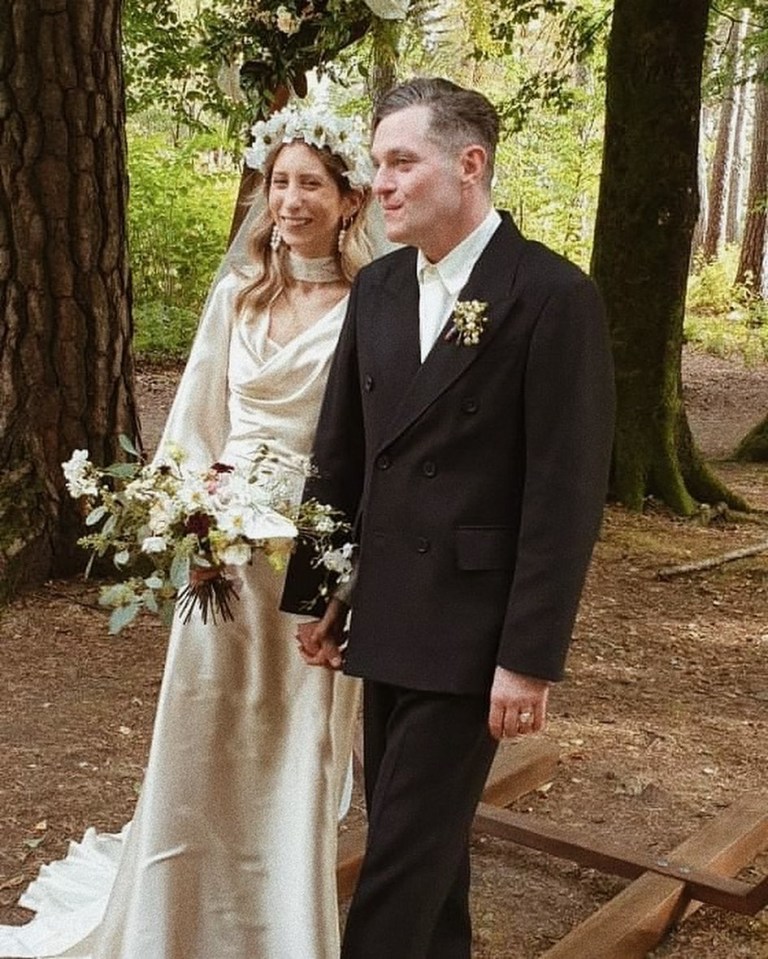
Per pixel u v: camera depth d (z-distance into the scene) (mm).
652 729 5062
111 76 5949
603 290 8992
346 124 2764
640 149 8828
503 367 2336
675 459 8953
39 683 5066
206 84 11320
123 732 4645
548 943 3361
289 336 2861
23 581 5922
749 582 7379
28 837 3795
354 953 2457
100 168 5961
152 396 12711
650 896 3350
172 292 15969
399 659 2430
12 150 5797
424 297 2471
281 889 2875
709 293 23734
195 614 2854
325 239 2850
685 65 8742
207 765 2871
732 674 5836
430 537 2410
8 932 3191
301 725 2855
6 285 5898
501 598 2385
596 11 12547
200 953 2873
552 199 22094
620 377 8930
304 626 2707
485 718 2426
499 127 2434
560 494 2297
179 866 2857
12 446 6012
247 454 2857
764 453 11219
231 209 16562
